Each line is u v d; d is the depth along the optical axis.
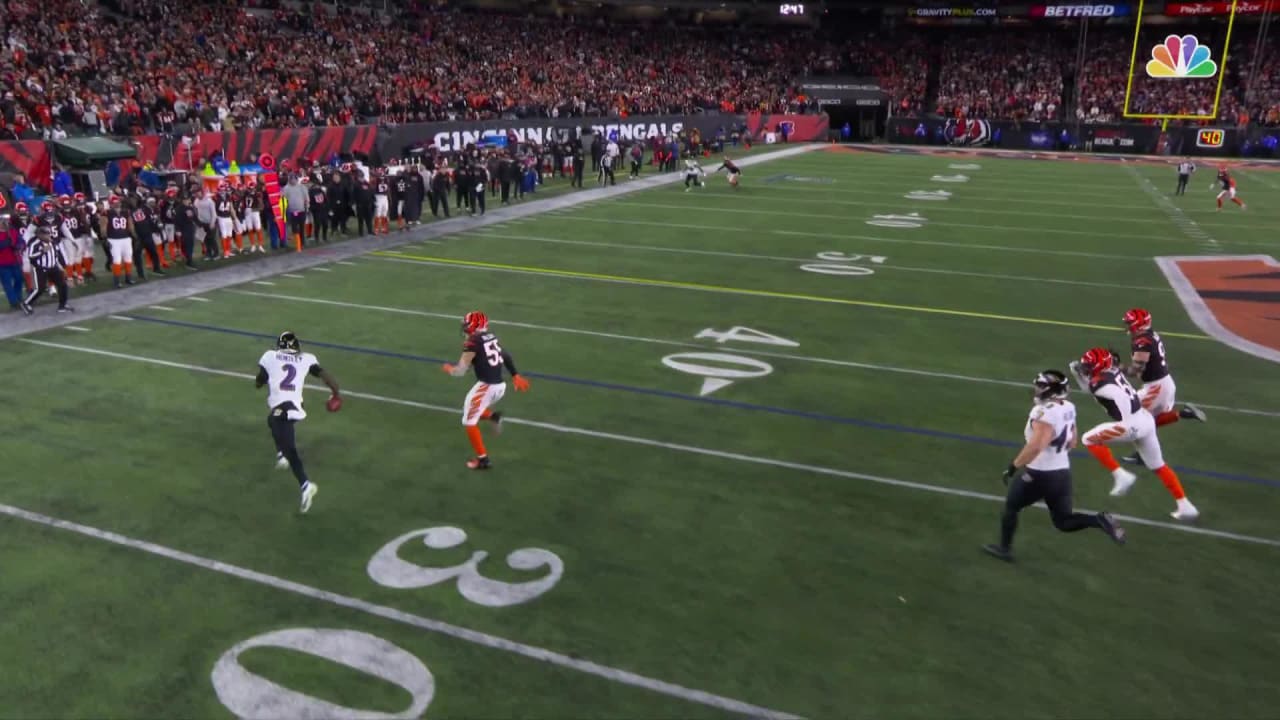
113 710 4.82
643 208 23.94
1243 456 8.43
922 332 12.46
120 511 7.09
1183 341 12.21
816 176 32.22
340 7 37.81
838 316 13.26
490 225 20.89
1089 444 7.12
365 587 6.06
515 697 4.98
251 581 6.12
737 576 6.25
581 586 6.10
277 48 31.44
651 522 7.03
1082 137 45.34
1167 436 8.92
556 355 11.25
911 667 5.26
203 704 4.88
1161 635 5.59
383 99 30.89
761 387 10.19
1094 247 18.91
